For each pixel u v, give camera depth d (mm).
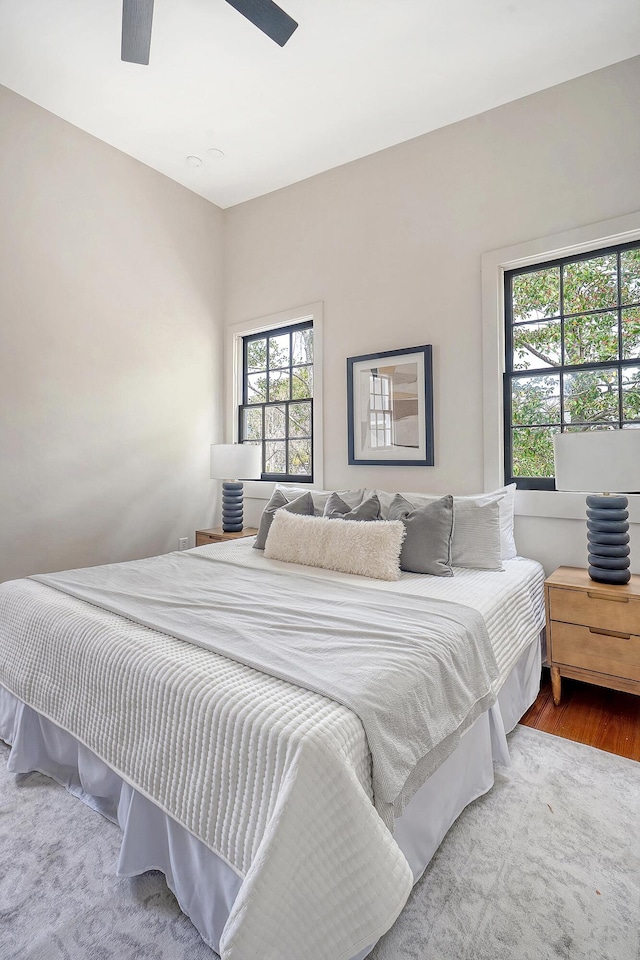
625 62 2461
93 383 3217
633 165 2443
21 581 2074
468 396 2906
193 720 1153
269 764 997
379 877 954
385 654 1351
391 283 3201
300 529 2590
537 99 2699
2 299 2771
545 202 2668
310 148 3252
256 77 2625
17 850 1399
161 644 1420
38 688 1654
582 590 2189
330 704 1107
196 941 1137
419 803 1298
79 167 3109
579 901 1240
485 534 2434
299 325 3771
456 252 2951
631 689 2084
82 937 1145
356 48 2418
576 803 1608
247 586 2057
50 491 3002
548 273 2742
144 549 3543
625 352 2529
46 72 2615
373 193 3289
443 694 1378
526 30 2301
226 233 4129
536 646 2322
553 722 2141
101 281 3250
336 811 954
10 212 2795
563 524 2648
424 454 3037
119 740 1343
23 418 2873
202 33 2330
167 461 3697
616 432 2059
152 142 3230
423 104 2811
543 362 2750
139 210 3465
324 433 3521
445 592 1988
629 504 2432
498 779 1731
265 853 878
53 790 1658
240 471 3555
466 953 1110
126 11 1884
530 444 2793
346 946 899
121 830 1471
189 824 1115
